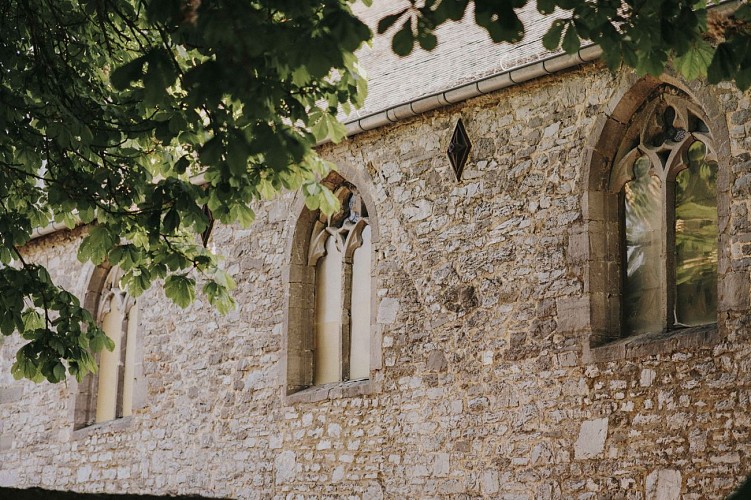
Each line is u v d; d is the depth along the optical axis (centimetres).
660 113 1086
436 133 1235
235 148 629
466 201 1195
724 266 988
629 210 1106
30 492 388
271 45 581
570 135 1122
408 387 1207
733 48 620
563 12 1220
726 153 1004
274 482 1327
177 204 840
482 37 1296
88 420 1670
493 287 1155
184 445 1456
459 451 1146
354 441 1247
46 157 899
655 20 619
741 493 274
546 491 1070
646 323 1079
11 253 927
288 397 1336
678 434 987
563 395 1078
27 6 852
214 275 954
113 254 898
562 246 1110
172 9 610
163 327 1530
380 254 1264
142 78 600
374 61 1451
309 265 1384
